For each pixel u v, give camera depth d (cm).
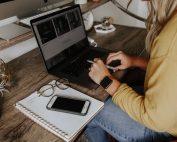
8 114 79
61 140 67
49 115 76
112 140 132
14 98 87
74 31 119
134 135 96
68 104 81
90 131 122
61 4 134
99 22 173
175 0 65
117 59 108
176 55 62
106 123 103
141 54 121
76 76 99
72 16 118
